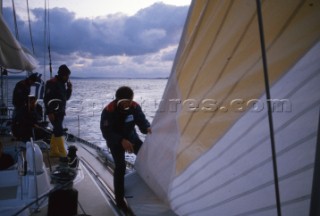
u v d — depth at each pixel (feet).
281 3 4.77
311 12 4.38
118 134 10.71
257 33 5.38
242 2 5.51
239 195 6.53
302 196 4.95
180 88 8.73
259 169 5.81
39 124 19.61
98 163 16.26
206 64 7.14
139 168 13.44
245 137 6.14
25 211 9.10
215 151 7.25
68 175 11.60
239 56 5.97
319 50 4.39
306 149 4.79
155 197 11.25
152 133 11.51
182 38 8.30
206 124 7.54
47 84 16.48
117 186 10.54
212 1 6.48
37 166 10.09
